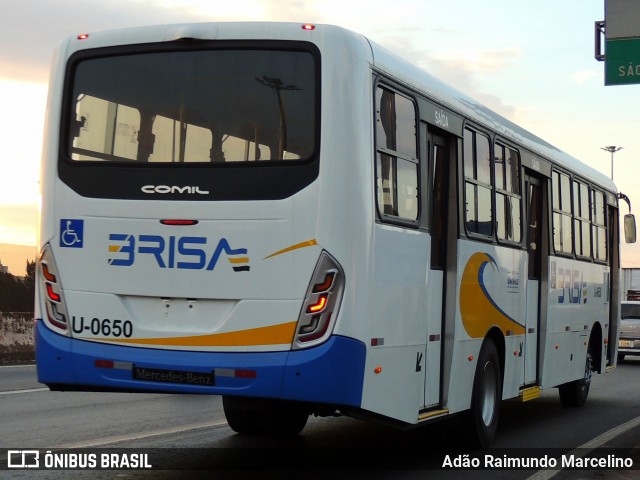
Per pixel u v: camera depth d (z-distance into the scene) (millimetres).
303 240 7230
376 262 7531
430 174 8992
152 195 7578
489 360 10453
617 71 15477
